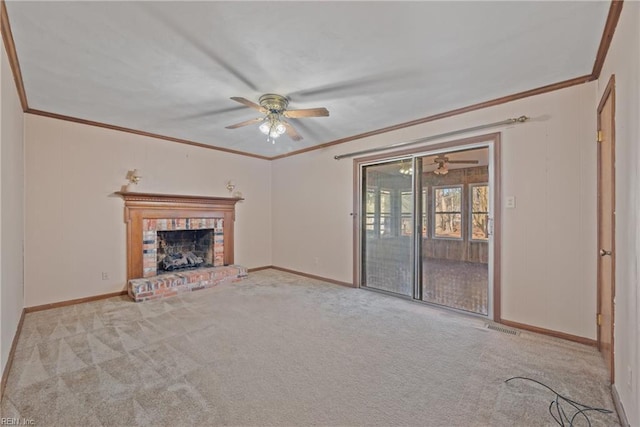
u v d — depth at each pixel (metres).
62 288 3.62
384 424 1.63
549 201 2.82
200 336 2.76
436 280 4.26
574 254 2.69
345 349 2.52
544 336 2.79
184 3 1.68
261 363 2.28
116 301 3.82
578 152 2.67
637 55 1.43
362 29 1.94
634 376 1.48
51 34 1.96
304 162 5.40
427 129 3.71
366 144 4.40
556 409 1.75
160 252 4.84
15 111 2.59
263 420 1.66
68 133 3.67
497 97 3.06
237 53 2.22
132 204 4.19
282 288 4.52
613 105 1.97
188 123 3.88
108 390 1.92
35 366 2.21
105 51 2.18
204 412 1.72
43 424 1.61
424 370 2.19
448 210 4.12
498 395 1.88
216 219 5.21
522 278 2.98
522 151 2.97
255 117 3.62
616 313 1.88
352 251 4.62
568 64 2.40
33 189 3.40
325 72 2.51
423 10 1.75
